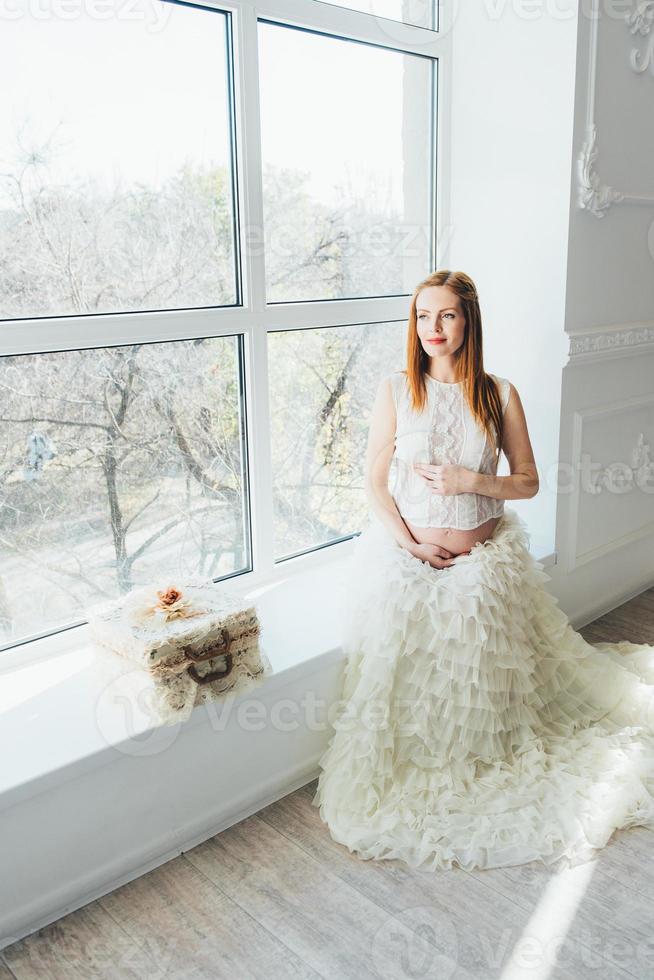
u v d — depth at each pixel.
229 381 2.24
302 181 2.30
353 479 2.64
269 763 1.98
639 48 2.50
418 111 2.56
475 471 2.11
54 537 1.97
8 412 1.84
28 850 1.60
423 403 2.10
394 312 2.60
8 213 1.77
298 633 2.10
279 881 1.74
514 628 2.04
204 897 1.70
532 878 1.73
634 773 1.94
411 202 2.61
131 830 1.75
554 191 2.42
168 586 1.92
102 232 1.92
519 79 2.43
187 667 1.75
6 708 1.78
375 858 1.79
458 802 1.87
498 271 2.62
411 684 1.95
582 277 2.51
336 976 1.50
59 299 1.88
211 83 2.05
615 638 2.78
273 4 2.10
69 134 1.83
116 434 2.03
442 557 2.09
